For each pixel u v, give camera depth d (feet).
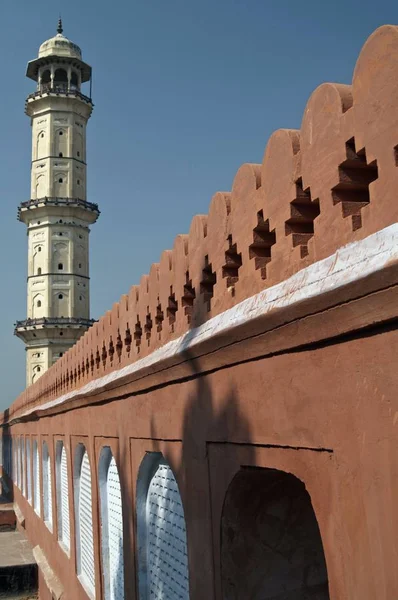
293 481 13.74
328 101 10.18
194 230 16.48
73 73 133.90
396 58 8.58
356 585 9.15
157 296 19.54
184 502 16.78
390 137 8.73
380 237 8.74
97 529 27.94
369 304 8.46
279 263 11.84
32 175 127.54
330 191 10.14
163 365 17.17
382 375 8.53
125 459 22.94
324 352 9.97
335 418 9.64
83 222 126.31
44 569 42.16
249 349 12.20
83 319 121.90
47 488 48.57
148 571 21.66
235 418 13.30
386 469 8.43
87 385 30.07
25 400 62.85
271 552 14.75
